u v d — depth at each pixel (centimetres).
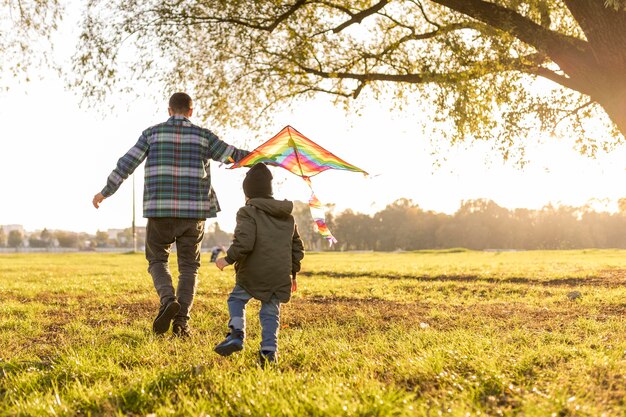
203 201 502
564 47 866
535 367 358
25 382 343
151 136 496
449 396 303
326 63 1264
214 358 407
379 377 349
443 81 962
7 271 1805
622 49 783
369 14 1109
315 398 288
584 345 432
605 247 13250
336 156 455
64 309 719
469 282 1152
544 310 689
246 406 283
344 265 2203
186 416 279
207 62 1193
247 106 1273
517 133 1055
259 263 381
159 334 489
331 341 459
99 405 301
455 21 1124
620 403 282
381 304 777
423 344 449
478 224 13125
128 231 19675
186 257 509
